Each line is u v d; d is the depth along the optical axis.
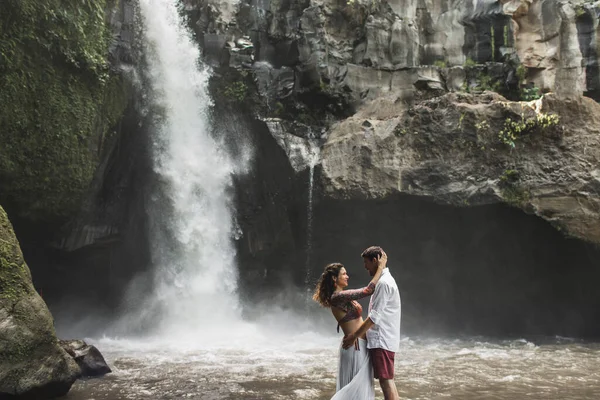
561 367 11.04
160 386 9.40
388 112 18.83
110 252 19.03
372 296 6.33
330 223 18.02
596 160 16.08
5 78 14.52
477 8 21.16
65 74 15.98
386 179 17.08
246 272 19.67
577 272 16.27
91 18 16.77
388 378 6.12
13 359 8.16
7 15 14.63
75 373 8.81
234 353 13.41
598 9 19.61
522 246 16.70
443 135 17.11
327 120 19.81
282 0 21.59
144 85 18.77
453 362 11.73
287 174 18.50
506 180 16.22
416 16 21.59
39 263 18.20
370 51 20.45
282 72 20.62
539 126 16.50
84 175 16.33
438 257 17.89
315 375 10.37
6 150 14.62
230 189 19.64
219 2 21.09
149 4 19.52
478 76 20.27
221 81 20.16
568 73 19.84
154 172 18.73
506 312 18.02
